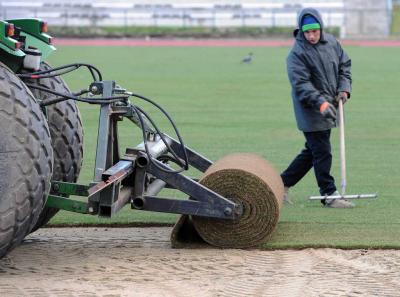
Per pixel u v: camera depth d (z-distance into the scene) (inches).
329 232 700.0
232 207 636.1
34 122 565.0
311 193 883.4
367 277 573.0
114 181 604.4
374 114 1512.1
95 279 566.3
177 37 3784.5
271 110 1545.3
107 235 706.2
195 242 668.1
